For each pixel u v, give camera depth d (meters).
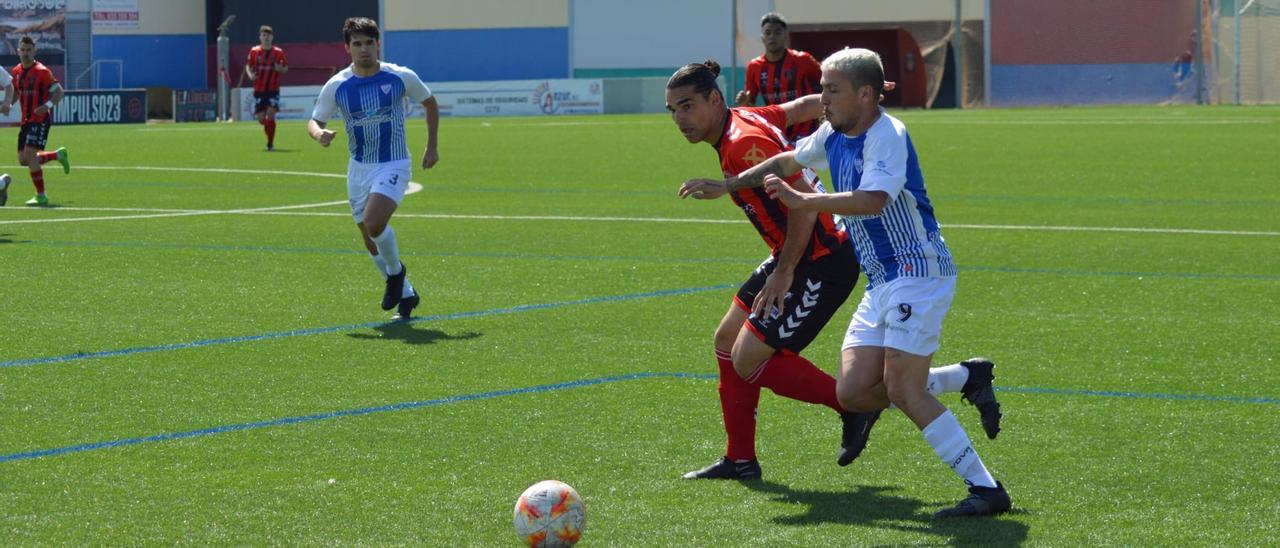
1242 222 17.81
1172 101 58.03
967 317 11.32
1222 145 31.08
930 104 60.28
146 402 8.47
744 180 6.66
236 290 12.82
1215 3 57.16
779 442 7.57
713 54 62.69
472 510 6.38
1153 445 7.46
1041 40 58.84
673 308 11.82
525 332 10.79
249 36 71.12
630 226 17.73
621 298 12.34
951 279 6.37
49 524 6.16
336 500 6.53
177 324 11.09
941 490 6.71
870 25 60.53
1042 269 13.93
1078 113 50.06
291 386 8.93
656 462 7.20
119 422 7.99
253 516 6.29
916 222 6.29
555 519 5.66
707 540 5.95
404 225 18.00
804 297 6.88
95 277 13.59
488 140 36.25
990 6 59.19
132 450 7.39
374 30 11.80
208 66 71.38
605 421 8.03
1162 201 20.36
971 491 6.34
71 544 5.90
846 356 6.55
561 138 36.84
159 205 20.80
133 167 28.55
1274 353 9.83
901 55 60.19
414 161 29.09
